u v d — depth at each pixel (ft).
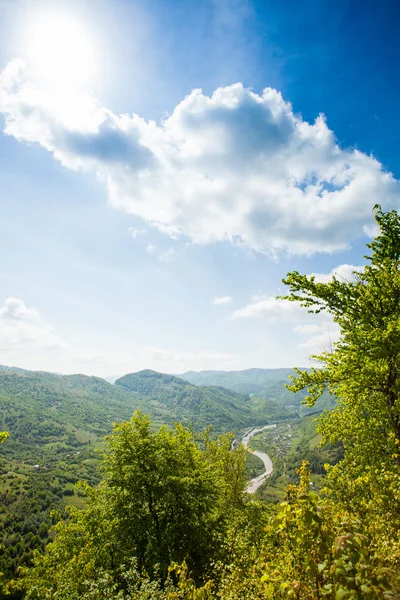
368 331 36.52
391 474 27.89
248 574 24.29
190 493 67.26
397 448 39.81
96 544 61.72
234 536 35.88
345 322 41.19
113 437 72.13
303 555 15.49
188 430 80.33
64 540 64.85
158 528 63.67
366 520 20.94
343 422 59.52
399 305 38.40
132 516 62.69
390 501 26.27
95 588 29.04
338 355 40.22
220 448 109.81
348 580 10.64
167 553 57.52
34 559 63.36
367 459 51.03
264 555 23.91
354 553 11.04
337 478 52.21
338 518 14.11
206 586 20.15
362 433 50.44
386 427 48.37
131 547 60.64
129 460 67.62
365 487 39.29
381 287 38.24
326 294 40.32
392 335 32.17
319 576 13.88
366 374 36.47
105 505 66.74
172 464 69.51
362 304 39.22
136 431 72.43
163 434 74.64
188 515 64.23
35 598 37.17
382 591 10.36
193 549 61.21
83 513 68.80
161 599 23.76
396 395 39.34
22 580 55.16
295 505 14.38
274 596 15.44
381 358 34.68
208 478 72.64
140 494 64.80
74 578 45.91
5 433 44.91
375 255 43.83
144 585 26.37
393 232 41.68
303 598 13.20
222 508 84.07
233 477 103.04
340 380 40.01
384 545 16.38
